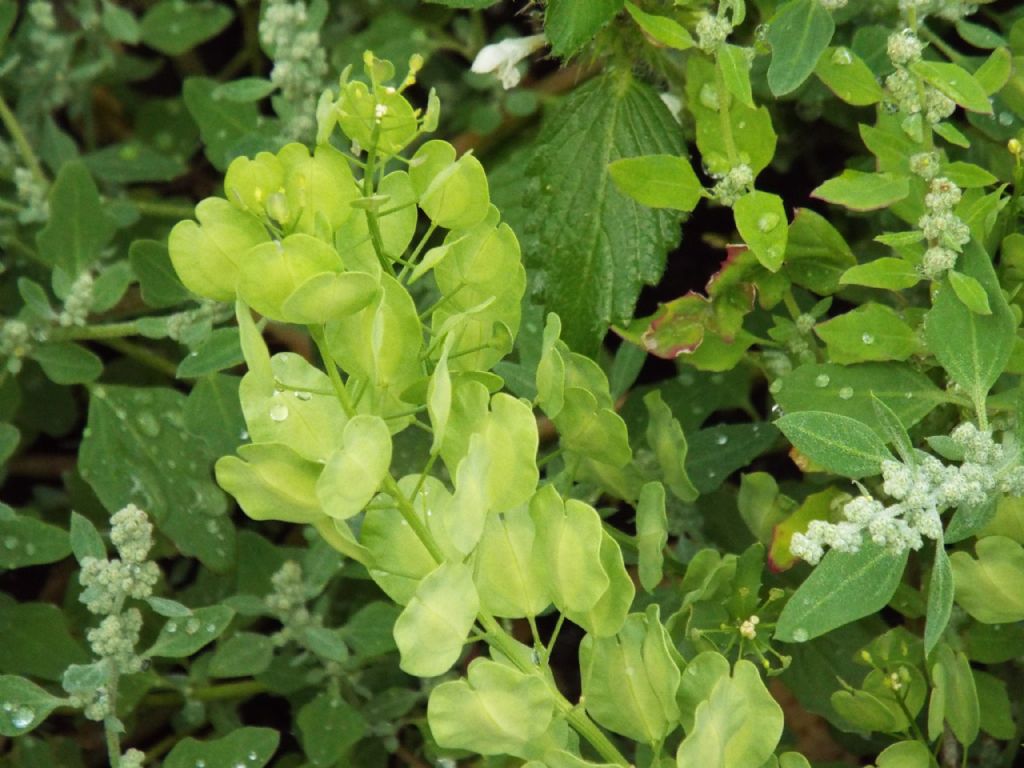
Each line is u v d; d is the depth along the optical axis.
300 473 0.27
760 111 0.33
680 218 0.34
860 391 0.32
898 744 0.31
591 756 0.37
